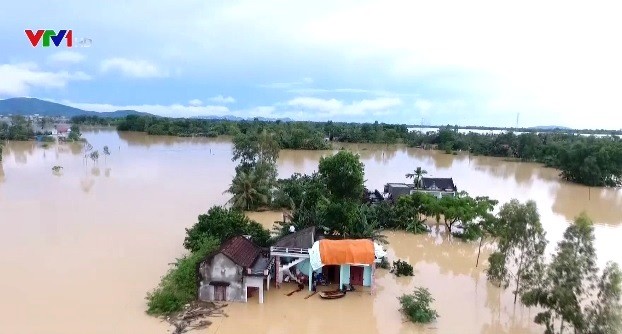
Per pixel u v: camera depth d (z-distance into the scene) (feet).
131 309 88.07
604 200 217.15
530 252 90.94
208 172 262.47
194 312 87.51
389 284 105.91
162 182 227.61
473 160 382.83
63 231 138.51
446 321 87.86
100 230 140.15
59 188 206.80
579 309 72.28
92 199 184.75
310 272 99.25
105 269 108.06
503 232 96.37
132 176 244.22
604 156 253.65
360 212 129.70
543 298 76.69
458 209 140.36
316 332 82.07
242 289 92.48
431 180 186.70
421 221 151.94
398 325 85.81
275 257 101.45
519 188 245.45
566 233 81.56
